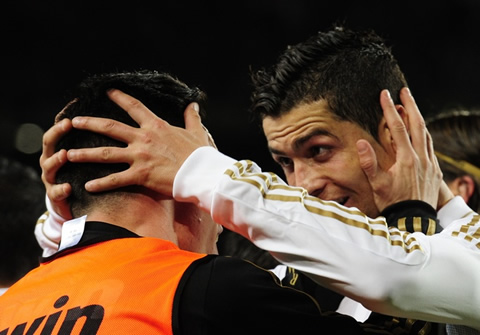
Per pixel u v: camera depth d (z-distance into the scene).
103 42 24.23
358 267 4.36
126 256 4.51
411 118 5.93
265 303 4.32
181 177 4.63
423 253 4.52
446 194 6.05
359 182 5.75
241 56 24.75
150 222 4.80
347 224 4.50
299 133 5.73
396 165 5.71
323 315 4.43
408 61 24.70
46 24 23.84
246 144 24.17
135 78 5.13
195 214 5.11
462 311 4.55
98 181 4.69
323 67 5.81
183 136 4.84
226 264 4.43
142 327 4.18
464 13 24.56
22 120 23.70
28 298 4.60
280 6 24.38
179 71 24.61
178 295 4.25
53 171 4.91
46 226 5.98
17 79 23.88
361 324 4.86
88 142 4.87
